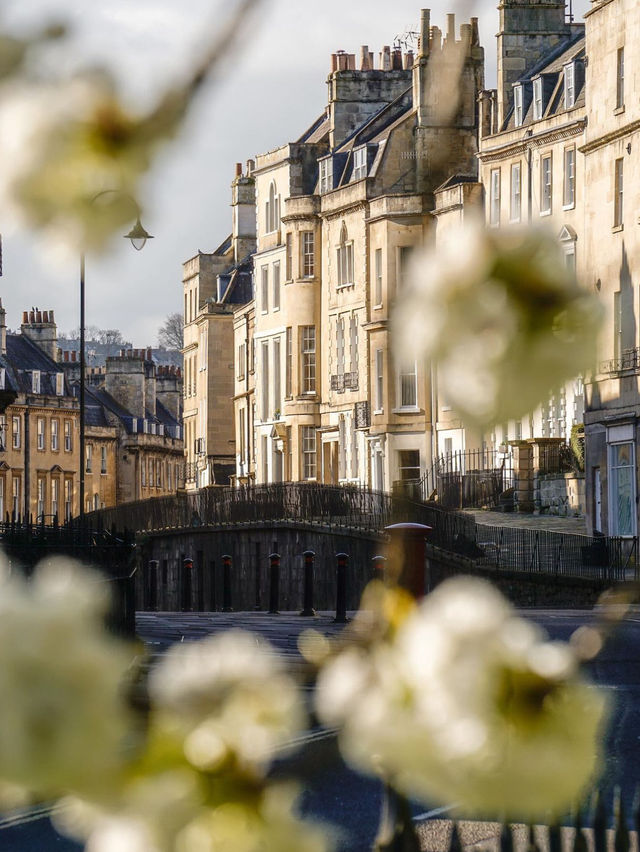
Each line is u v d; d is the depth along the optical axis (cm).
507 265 159
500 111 5969
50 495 11725
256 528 4900
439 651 161
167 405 14262
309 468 6994
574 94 5562
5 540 1711
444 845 838
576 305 158
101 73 156
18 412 11350
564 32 6056
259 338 7475
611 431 4372
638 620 2491
